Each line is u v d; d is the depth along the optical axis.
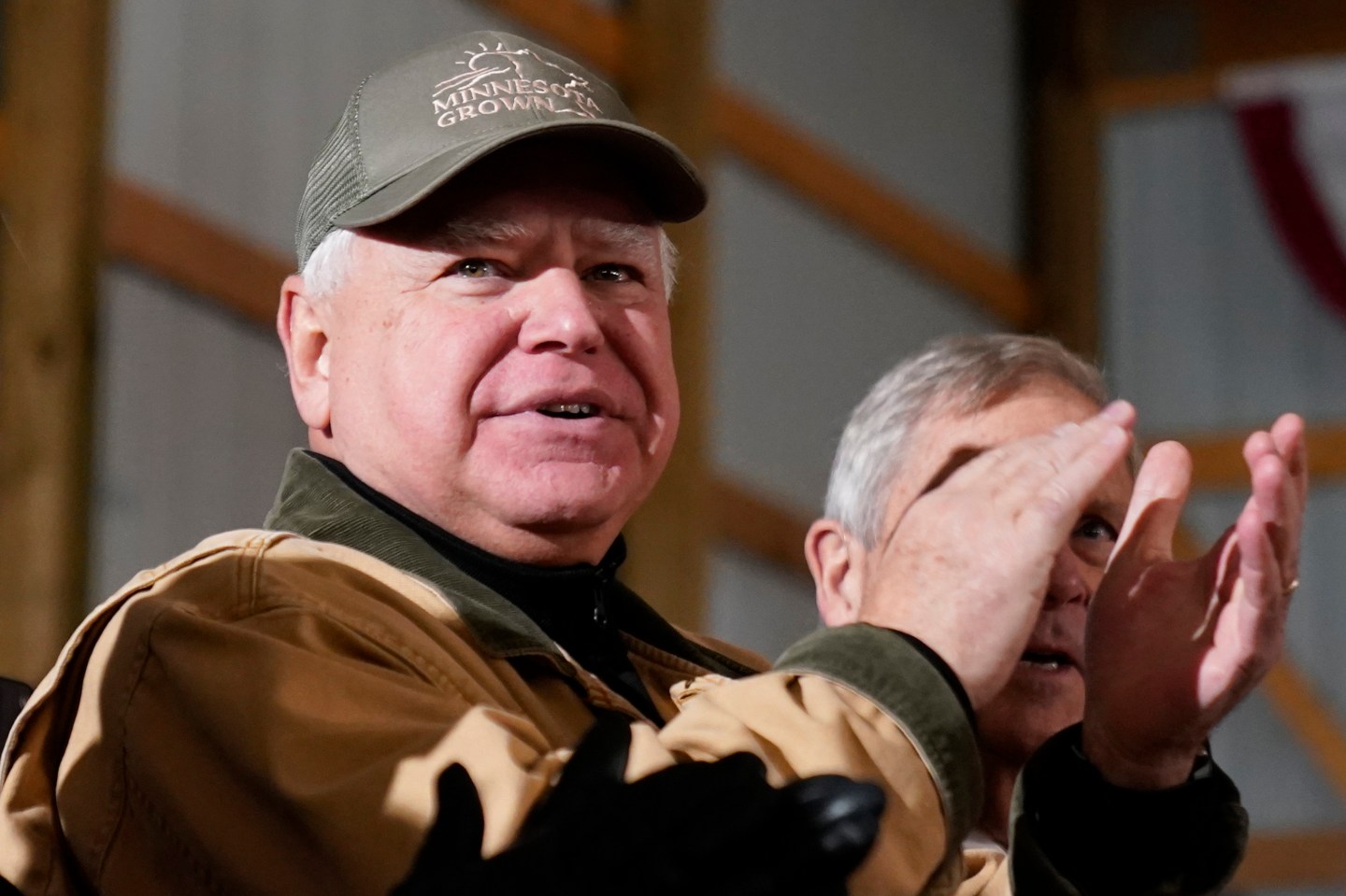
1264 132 13.77
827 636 2.20
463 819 1.81
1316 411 13.52
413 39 9.25
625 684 2.63
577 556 2.62
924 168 13.06
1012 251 13.95
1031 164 14.09
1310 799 13.05
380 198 2.59
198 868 2.18
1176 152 14.05
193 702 2.19
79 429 7.13
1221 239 13.88
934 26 13.30
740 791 1.70
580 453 2.57
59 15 7.25
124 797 2.25
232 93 8.20
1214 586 2.43
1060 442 2.25
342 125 2.71
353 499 2.59
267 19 8.41
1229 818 2.50
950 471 3.24
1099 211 14.12
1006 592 2.19
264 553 2.38
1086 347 13.89
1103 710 2.45
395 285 2.60
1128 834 2.47
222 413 8.03
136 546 7.55
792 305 11.65
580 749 1.83
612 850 1.68
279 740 2.11
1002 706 3.12
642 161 2.69
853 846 1.66
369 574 2.43
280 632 2.25
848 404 12.03
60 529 7.01
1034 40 14.16
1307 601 13.29
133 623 2.29
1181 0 14.13
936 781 2.09
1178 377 13.83
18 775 2.34
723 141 11.10
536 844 1.71
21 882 2.30
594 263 2.68
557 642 2.61
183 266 7.86
